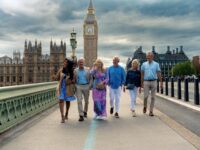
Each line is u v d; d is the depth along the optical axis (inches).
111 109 582.6
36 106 609.0
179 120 500.4
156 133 394.0
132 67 572.7
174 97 992.9
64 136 380.2
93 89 533.3
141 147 319.0
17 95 467.5
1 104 396.8
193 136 370.0
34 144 336.5
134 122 489.7
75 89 530.6
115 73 557.0
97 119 530.3
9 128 424.5
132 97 567.2
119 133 396.8
